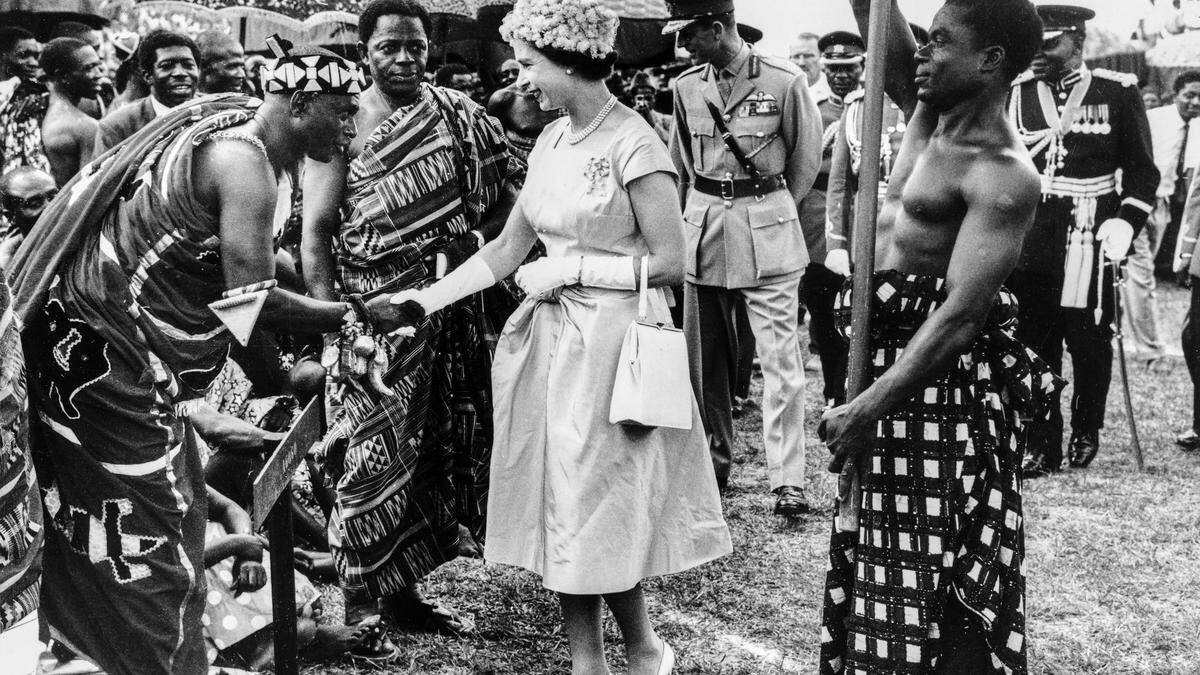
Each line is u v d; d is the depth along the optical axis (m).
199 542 3.20
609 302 3.23
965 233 2.72
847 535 3.03
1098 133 5.93
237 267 2.97
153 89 5.23
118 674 3.14
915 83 2.86
